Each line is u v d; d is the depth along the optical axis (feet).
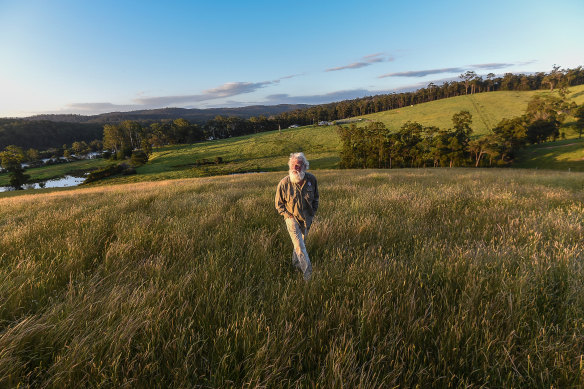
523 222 12.93
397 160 217.36
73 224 14.85
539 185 28.50
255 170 238.89
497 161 195.93
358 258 8.96
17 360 4.83
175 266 8.78
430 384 4.66
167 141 472.44
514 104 394.32
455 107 427.74
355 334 5.67
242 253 10.17
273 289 7.18
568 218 13.35
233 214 15.79
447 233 11.94
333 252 9.80
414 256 8.89
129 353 5.02
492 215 14.35
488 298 6.65
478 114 367.04
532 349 5.03
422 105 503.61
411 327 5.57
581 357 4.61
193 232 12.12
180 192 31.48
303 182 9.18
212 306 6.41
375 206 17.40
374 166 223.51
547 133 240.12
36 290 7.10
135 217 15.53
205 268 8.11
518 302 6.04
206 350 5.42
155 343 5.44
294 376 4.87
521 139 201.67
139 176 242.17
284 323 5.92
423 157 206.18
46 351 5.29
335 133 388.16
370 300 6.15
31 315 6.18
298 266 9.27
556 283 7.01
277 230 12.82
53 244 10.99
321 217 14.76
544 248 9.59
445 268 8.00
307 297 6.70
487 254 8.80
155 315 5.97
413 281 7.45
